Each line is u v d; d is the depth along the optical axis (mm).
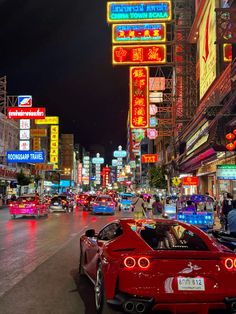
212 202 20922
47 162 102250
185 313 5223
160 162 83062
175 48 46938
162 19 40000
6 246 13898
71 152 145500
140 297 5082
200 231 6242
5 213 37750
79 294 7391
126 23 40406
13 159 56031
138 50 40156
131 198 44000
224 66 31625
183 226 6438
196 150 35812
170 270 5168
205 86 37031
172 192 55625
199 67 41438
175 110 49656
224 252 5516
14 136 68750
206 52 36844
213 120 25266
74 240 15734
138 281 5125
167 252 5320
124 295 5160
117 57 40219
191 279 5160
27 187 78062
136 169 144250
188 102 46469
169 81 53969
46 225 23062
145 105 40594
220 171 20406
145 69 40688
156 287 5102
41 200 31219
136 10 40250
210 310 5238
